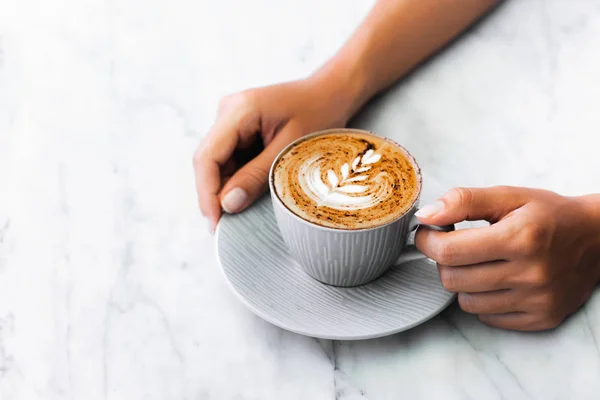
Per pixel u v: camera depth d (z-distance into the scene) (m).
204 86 0.85
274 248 0.66
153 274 0.68
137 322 0.65
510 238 0.59
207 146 0.69
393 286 0.64
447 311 0.65
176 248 0.70
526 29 0.86
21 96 0.85
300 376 0.61
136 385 0.61
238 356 0.62
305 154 0.66
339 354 0.63
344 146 0.67
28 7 0.97
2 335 0.64
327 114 0.74
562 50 0.84
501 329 0.64
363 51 0.78
